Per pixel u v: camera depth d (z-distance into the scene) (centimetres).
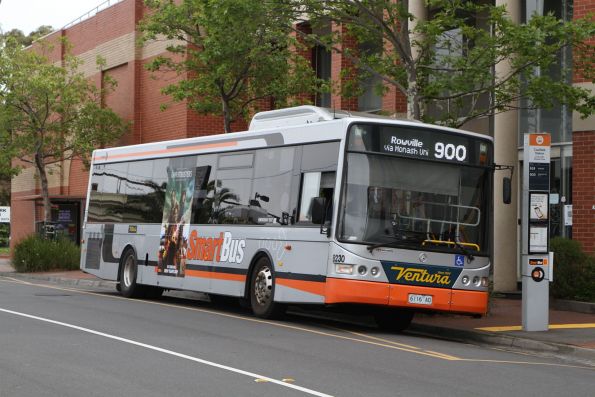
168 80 3369
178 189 2136
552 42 2191
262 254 1802
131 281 2303
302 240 1670
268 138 1828
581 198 2111
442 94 2544
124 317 1708
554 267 2078
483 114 2041
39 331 1438
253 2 1931
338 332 1619
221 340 1383
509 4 2317
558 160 2347
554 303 2081
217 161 2002
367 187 1588
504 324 1772
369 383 1033
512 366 1248
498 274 2334
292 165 1738
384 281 1570
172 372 1064
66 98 3766
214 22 2161
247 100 2853
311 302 1623
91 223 2545
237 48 2262
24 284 2778
